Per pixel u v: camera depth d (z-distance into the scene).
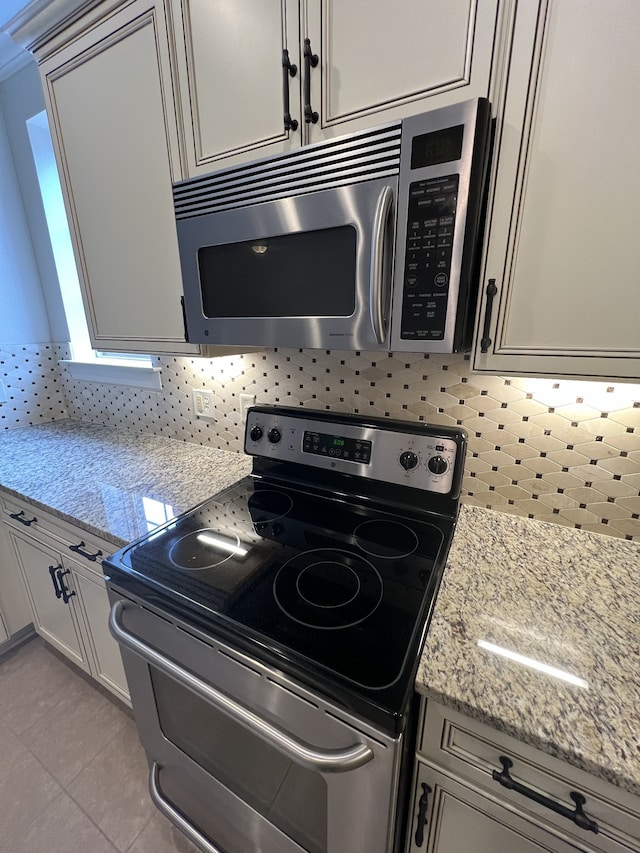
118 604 0.87
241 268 0.89
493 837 0.63
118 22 0.93
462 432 0.99
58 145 1.18
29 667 1.68
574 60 0.55
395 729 0.55
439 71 0.63
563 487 0.97
